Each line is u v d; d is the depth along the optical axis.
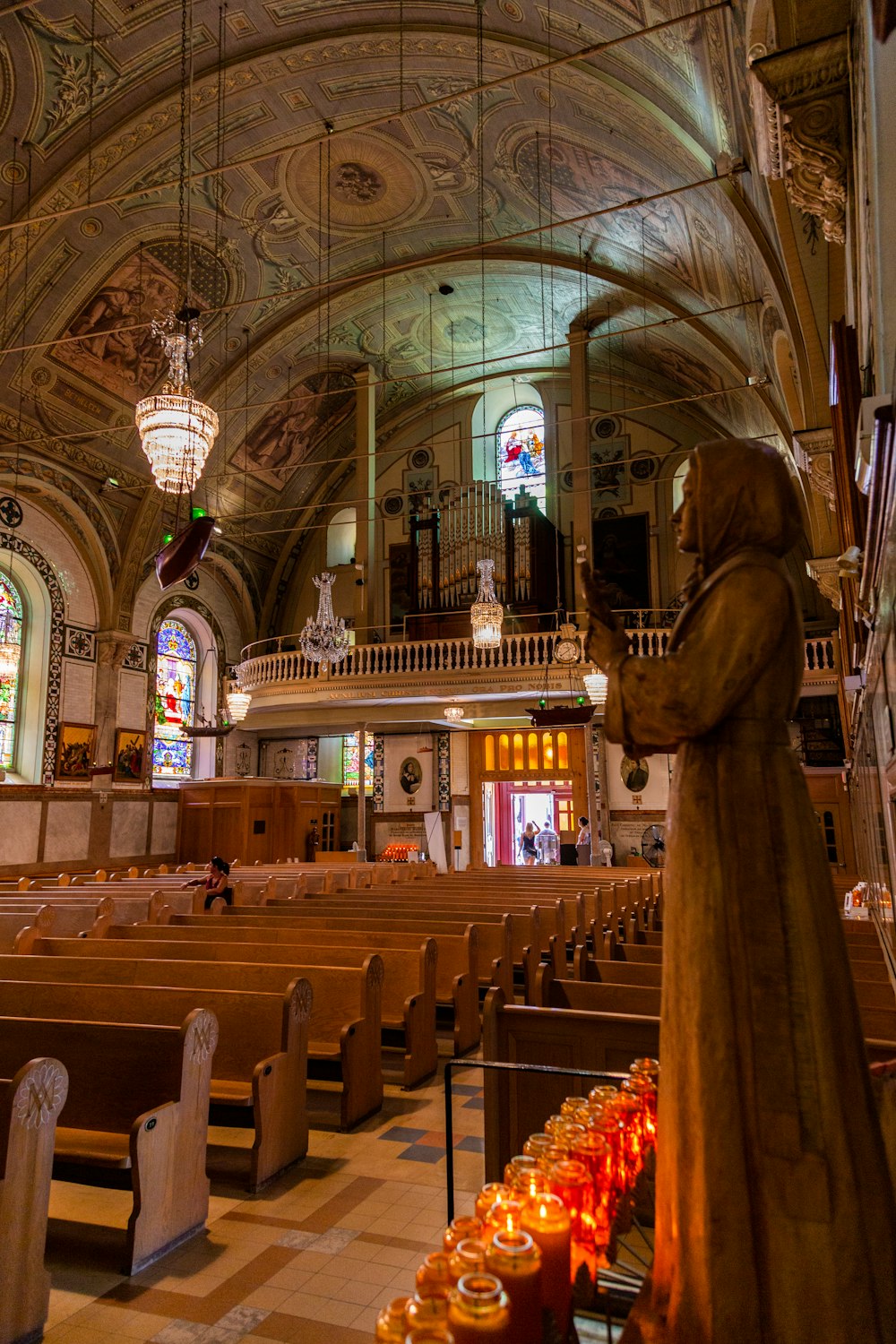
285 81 12.91
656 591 19.81
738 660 1.58
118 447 17.48
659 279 15.14
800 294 6.73
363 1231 3.62
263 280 16.77
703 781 1.63
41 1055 3.88
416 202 15.66
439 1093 5.58
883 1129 2.10
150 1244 3.36
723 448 1.78
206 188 14.42
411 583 20.47
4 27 10.91
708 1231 1.44
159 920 8.32
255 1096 4.05
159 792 19.03
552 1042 3.72
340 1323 2.93
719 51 7.43
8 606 16.39
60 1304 3.08
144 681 19.12
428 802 20.47
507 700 17.72
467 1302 1.29
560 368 21.36
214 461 19.28
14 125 11.93
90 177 13.01
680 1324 1.46
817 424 7.44
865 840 8.18
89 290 14.71
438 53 12.15
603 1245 1.97
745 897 1.55
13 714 16.44
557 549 20.39
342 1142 4.69
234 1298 3.10
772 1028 1.49
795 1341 1.38
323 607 14.86
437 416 22.59
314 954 5.73
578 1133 2.05
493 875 12.35
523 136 13.13
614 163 12.41
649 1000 4.27
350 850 21.84
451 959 6.51
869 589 4.03
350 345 19.45
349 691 17.47
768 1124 1.45
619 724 1.71
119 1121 3.68
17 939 6.00
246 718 19.95
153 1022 4.59
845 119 4.07
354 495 23.03
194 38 11.97
